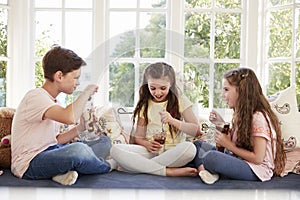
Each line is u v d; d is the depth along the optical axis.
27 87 3.27
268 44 3.20
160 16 3.27
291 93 2.70
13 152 2.28
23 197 1.11
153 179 2.14
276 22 3.15
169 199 1.12
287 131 2.56
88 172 2.20
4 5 3.17
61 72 2.26
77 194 1.15
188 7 3.29
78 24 3.29
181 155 2.20
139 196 1.14
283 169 2.35
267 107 2.36
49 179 2.17
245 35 3.26
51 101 2.25
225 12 3.26
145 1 3.28
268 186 2.07
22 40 3.23
